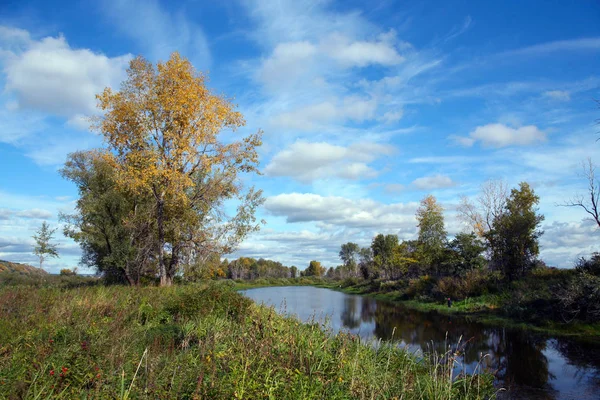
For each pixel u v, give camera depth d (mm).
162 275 22609
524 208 25734
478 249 28391
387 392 6078
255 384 5336
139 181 21016
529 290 19562
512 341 13320
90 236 24344
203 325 9914
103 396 5012
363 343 9359
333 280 88812
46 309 11273
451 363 7781
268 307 13789
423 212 36125
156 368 6086
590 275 16281
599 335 13609
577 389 8422
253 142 23812
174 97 21828
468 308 21562
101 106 21828
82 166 26516
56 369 5719
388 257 50781
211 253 24797
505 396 8000
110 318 10430
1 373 5582
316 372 6078
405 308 25172
